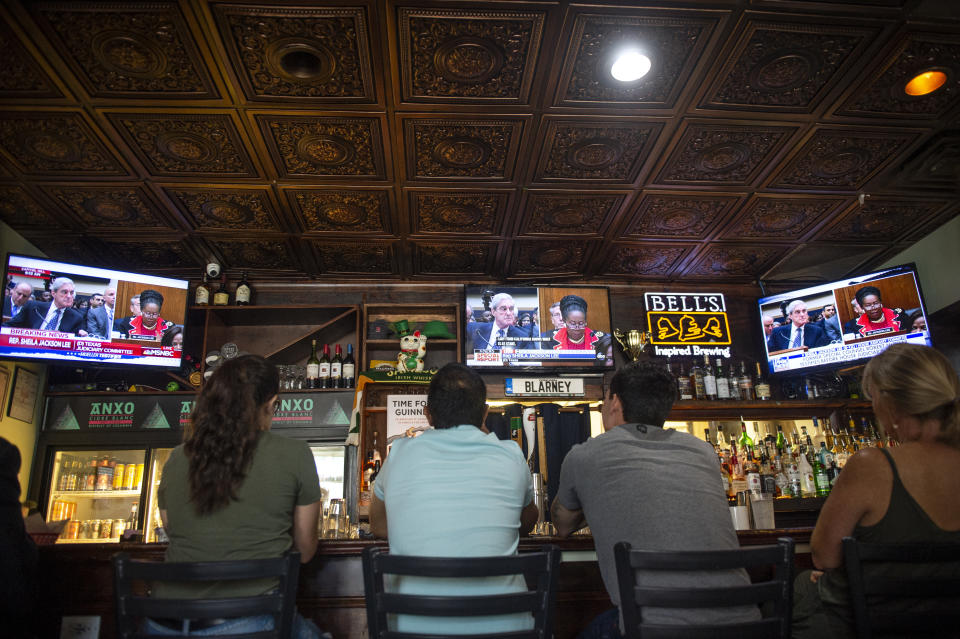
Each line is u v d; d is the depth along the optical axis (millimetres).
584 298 5465
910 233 4945
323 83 3209
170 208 4340
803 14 2855
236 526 1675
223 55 3002
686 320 5660
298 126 3539
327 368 5160
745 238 4977
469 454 1777
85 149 3682
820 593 1674
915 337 4676
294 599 1422
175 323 4852
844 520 1583
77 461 5113
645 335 5582
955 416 1561
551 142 3721
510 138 3680
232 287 5465
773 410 5336
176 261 5141
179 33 2877
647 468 1811
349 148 3740
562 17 2850
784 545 1493
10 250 4520
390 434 4918
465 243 4961
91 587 2576
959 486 1517
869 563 1525
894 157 3951
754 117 3541
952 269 4754
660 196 4340
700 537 1693
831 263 5469
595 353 5305
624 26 2910
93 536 4867
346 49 2996
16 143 3619
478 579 1625
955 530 1497
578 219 4625
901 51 3086
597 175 4074
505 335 5285
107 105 3324
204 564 1390
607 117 3514
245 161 3836
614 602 1735
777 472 5008
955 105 3467
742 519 2969
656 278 5730
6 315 4215
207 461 1703
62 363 4352
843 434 5262
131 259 5066
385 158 3838
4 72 3070
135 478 5020
